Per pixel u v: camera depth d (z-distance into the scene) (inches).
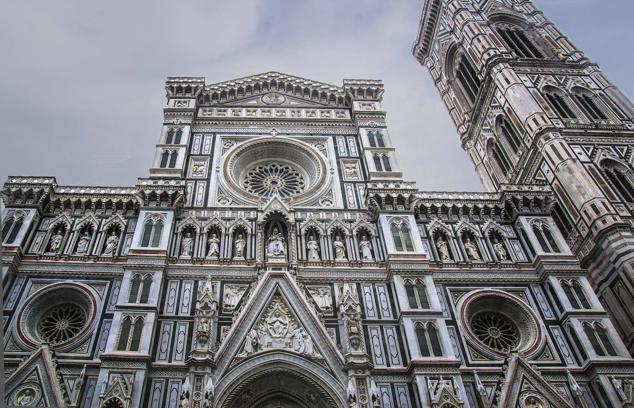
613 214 1724.9
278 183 1868.8
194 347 1259.8
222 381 1210.6
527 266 1565.0
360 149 1935.3
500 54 2463.1
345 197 1747.0
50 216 1557.6
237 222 1596.9
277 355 1273.4
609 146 2043.6
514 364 1290.6
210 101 2114.9
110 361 1190.3
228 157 1841.8
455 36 2859.3
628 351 1448.1
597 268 1724.9
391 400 1221.1
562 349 1369.3
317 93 2193.7
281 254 1496.1
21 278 1382.9
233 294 1414.9
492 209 1720.0
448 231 1653.5
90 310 1336.1
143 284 1368.1
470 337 1374.3
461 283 1510.8
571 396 1267.2
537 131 2081.7
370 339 1341.0
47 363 1186.6
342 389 1225.4
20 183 1578.5
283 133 1979.6
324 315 1390.3
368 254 1544.0
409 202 1665.8
